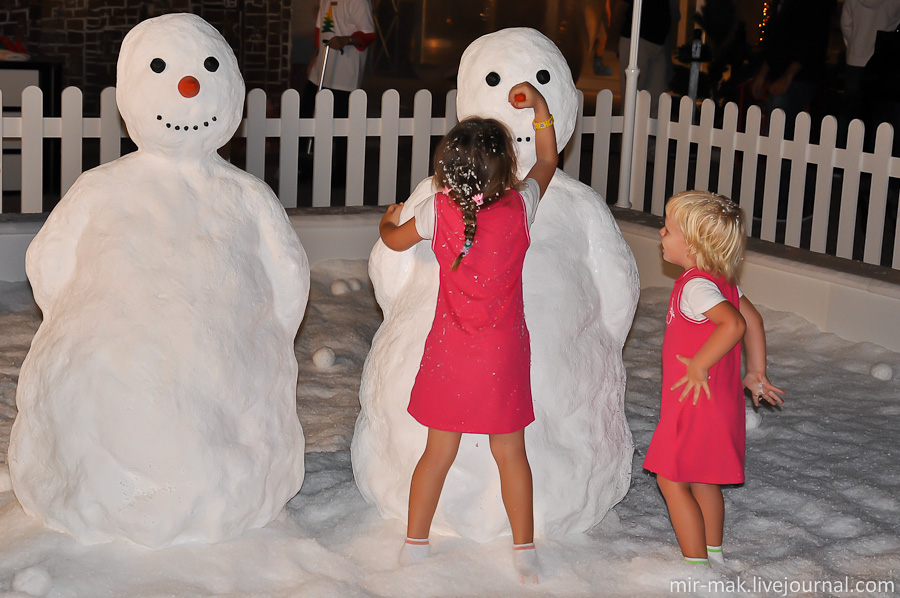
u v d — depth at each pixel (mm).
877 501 4680
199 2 16266
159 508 3775
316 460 4918
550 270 4109
